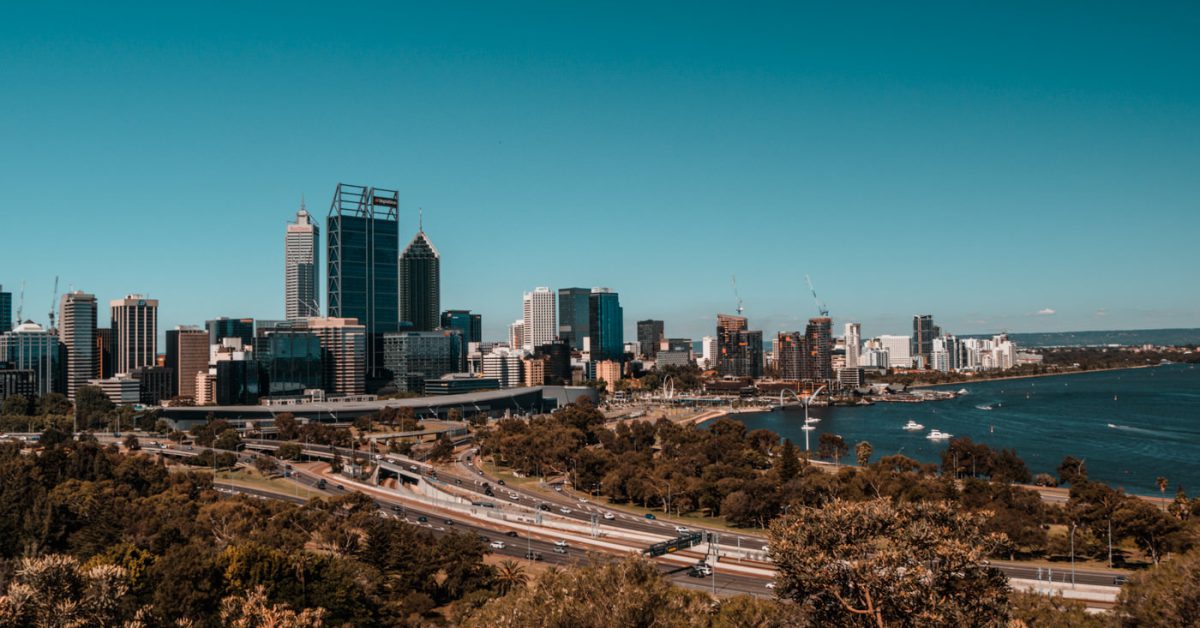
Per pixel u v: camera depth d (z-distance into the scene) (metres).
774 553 99.94
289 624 124.75
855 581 92.88
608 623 102.12
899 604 90.00
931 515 97.88
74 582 113.44
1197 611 91.31
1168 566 99.69
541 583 115.19
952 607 88.69
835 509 99.12
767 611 109.38
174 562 181.38
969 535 96.12
